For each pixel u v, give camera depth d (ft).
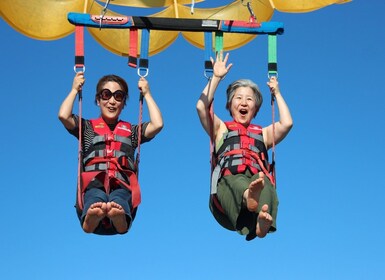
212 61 14.73
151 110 14.58
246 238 14.20
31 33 16.66
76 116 14.56
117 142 14.39
